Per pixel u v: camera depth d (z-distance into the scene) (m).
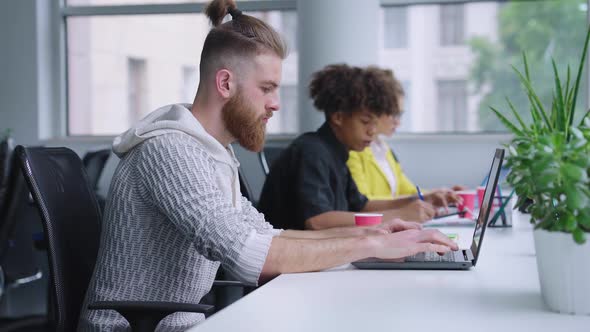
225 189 1.59
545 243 1.11
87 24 5.60
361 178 3.41
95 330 1.52
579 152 1.05
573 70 5.15
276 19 5.35
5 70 5.48
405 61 5.57
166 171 1.49
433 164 4.88
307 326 1.04
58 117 5.56
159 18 5.51
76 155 1.86
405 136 4.93
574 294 1.09
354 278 1.45
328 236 1.86
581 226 1.08
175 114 1.59
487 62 5.76
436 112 5.77
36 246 3.32
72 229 1.66
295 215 2.46
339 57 4.67
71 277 1.60
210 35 1.65
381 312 1.14
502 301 1.21
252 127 1.66
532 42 5.43
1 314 3.72
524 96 5.59
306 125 4.75
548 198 1.11
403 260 1.60
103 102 5.65
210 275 1.62
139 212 1.53
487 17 5.64
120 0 5.52
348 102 2.57
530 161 1.10
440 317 1.10
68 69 5.64
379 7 4.92
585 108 4.73
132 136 1.54
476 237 1.71
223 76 1.63
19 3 5.44
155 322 1.42
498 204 2.49
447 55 5.70
